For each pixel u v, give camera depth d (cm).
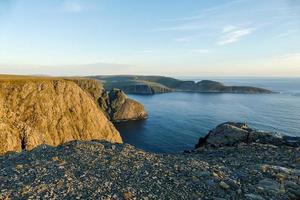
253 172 1703
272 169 1769
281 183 1509
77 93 11094
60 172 1570
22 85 9325
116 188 1372
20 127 7994
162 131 11281
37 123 9038
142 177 1527
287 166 1991
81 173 1567
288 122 12462
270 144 2962
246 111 16562
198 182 1484
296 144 2950
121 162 1784
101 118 11550
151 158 1939
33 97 9381
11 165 1752
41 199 1235
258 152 2533
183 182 1476
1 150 6975
